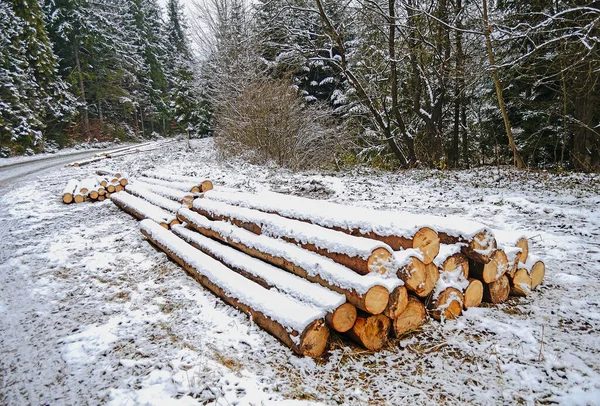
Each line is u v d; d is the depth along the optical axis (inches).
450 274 122.0
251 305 124.8
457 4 452.8
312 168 537.0
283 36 606.9
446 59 462.0
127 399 93.0
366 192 332.8
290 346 107.2
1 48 842.2
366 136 645.9
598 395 86.0
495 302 129.5
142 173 466.0
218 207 209.3
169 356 110.7
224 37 782.5
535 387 90.6
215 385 96.3
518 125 534.6
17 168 652.1
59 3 1152.2
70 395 96.0
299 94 637.3
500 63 408.2
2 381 103.0
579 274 152.8
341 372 99.4
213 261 165.5
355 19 534.0
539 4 390.6
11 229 269.3
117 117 1480.1
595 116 438.9
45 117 1026.7
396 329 111.5
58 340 122.8
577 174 378.0
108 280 174.4
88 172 562.6
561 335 110.7
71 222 286.4
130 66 1459.2
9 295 160.7
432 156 519.5
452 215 247.3
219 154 626.5
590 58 355.9
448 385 92.7
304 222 153.9
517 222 224.4
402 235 117.3
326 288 115.6
